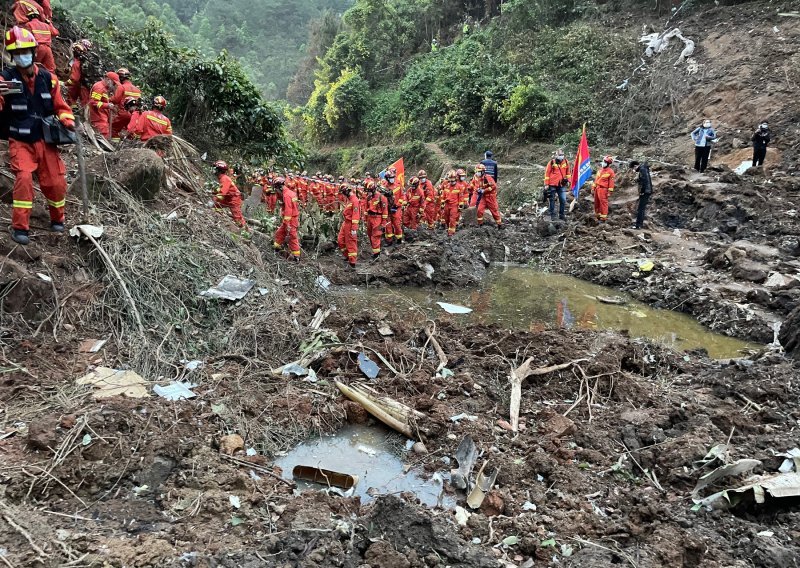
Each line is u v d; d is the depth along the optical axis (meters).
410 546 3.68
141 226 7.18
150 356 5.68
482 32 36.12
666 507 4.31
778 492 4.33
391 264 11.74
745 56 22.59
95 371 5.18
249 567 3.33
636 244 13.03
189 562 3.31
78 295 6.00
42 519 3.53
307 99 57.28
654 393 6.27
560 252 13.39
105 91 10.30
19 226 5.82
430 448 5.21
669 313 9.96
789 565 3.79
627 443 5.25
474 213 15.54
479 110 30.08
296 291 8.84
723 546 3.93
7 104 5.55
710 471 4.76
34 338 5.43
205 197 10.25
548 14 32.88
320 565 3.41
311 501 4.14
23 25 8.77
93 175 7.44
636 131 23.36
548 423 5.48
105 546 3.36
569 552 3.78
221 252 7.86
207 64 14.83
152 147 10.21
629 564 3.63
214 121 15.43
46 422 4.26
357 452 5.16
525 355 6.98
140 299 6.26
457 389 6.06
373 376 6.21
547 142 26.30
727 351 8.24
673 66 24.84
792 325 7.79
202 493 4.02
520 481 4.62
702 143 16.77
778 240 12.33
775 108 19.16
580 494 4.48
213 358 6.06
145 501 3.91
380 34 43.84
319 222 12.91
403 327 7.54
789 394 6.26
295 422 5.34
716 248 11.85
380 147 36.28
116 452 4.20
